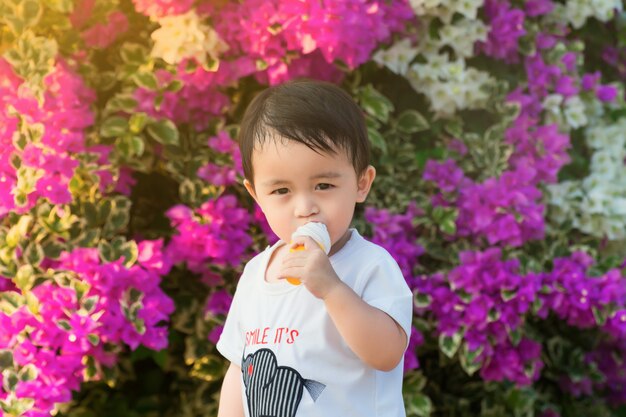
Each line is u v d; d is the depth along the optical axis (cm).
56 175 271
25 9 280
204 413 314
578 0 348
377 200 312
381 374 163
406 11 302
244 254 298
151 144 306
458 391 332
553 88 340
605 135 354
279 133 157
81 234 277
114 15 298
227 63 293
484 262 293
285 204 161
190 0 283
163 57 282
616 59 376
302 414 159
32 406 256
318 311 161
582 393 354
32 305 259
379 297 161
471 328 295
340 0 276
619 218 333
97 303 266
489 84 323
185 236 283
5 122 271
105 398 327
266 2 285
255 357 167
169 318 310
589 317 312
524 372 307
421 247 299
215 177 292
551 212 336
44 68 276
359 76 315
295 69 296
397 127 321
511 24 321
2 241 269
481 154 318
